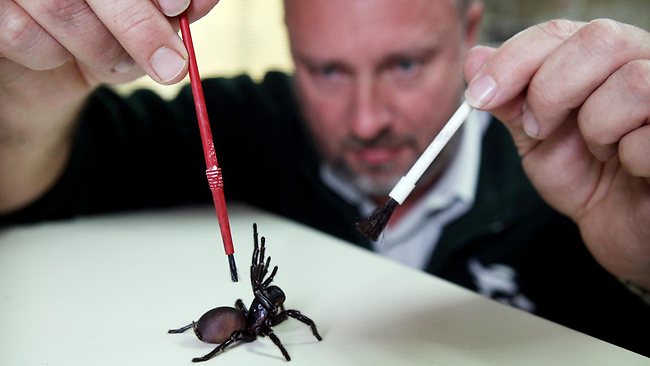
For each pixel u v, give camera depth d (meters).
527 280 0.50
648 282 0.34
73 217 0.44
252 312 0.27
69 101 0.36
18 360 0.25
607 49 0.28
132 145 0.49
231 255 0.26
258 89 0.64
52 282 0.32
